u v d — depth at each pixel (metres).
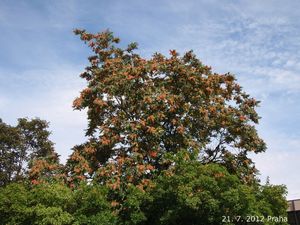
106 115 22.34
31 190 18.66
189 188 16.97
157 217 18.61
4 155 33.97
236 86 24.14
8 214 18.06
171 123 21.19
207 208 17.36
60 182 19.38
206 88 22.31
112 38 24.50
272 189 20.14
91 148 20.95
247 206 17.20
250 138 22.89
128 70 22.16
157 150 20.38
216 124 22.75
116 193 19.09
